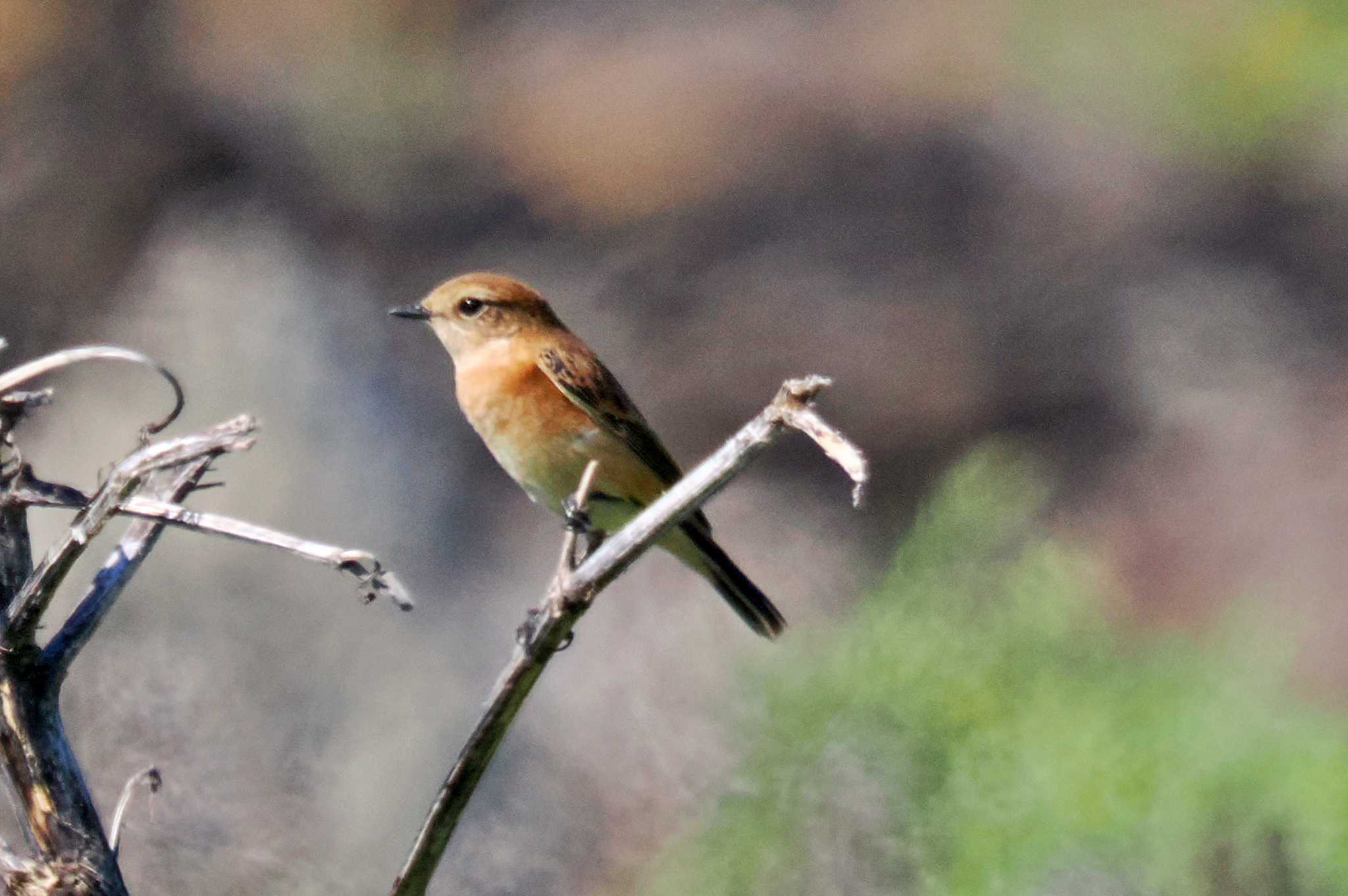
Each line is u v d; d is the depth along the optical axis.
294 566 10.80
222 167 21.72
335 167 22.28
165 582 10.48
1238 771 7.72
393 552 13.64
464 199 22.52
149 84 22.27
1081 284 20.47
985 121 23.41
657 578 10.56
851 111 23.73
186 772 6.75
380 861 9.20
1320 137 22.36
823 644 8.04
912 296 20.31
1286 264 20.67
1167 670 8.22
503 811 8.35
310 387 14.38
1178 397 18.62
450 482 14.42
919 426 18.38
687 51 25.09
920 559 8.03
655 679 8.99
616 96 23.97
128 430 13.77
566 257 21.67
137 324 14.77
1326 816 7.63
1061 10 24.17
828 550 12.05
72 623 4.20
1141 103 23.22
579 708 9.00
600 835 8.12
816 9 25.62
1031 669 7.71
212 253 15.96
